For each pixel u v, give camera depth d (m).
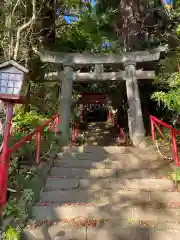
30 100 9.96
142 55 9.02
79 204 4.09
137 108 8.35
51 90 10.32
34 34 9.10
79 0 9.71
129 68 8.90
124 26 10.63
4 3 7.59
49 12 9.66
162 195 4.38
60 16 10.88
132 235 3.47
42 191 4.50
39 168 4.85
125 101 13.38
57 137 7.25
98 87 15.69
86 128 14.99
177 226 3.62
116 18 10.49
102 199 4.33
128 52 9.05
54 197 4.37
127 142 8.80
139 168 5.39
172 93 5.91
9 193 3.99
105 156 5.88
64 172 5.19
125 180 4.81
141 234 3.47
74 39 11.68
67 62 9.00
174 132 5.45
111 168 5.39
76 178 5.00
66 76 8.87
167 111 9.92
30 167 4.93
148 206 4.05
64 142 7.40
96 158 5.86
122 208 3.95
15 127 7.34
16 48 6.58
